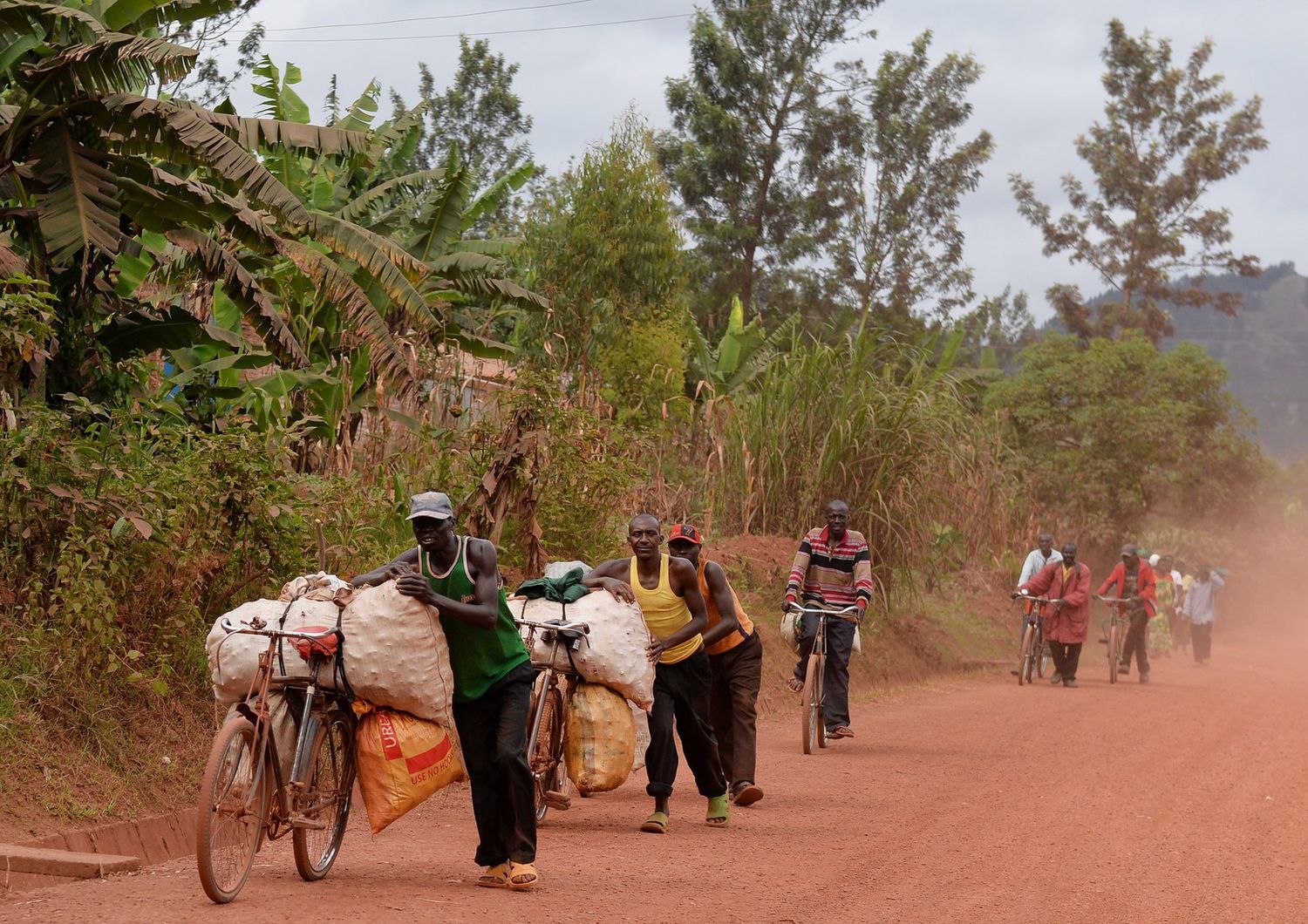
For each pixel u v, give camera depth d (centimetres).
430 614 1126
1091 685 3416
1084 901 1199
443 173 3291
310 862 1147
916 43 7956
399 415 2430
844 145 7525
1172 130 8506
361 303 2238
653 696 1482
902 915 1129
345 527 1862
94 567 1420
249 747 1070
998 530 3891
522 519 2211
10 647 1380
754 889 1202
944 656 3588
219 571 1697
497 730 1166
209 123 1992
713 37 7244
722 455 3291
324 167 3148
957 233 7925
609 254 4381
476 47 7469
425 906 1071
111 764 1366
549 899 1127
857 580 2147
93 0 2111
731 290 7250
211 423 2219
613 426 2605
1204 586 4275
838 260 7662
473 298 3266
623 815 1578
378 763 1124
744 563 3014
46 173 1945
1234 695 3184
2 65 1955
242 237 2109
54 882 1119
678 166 7288
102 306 2162
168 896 1068
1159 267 8556
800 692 2823
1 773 1245
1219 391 6150
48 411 1534
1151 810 1659
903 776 1897
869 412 3177
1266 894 1248
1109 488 5669
